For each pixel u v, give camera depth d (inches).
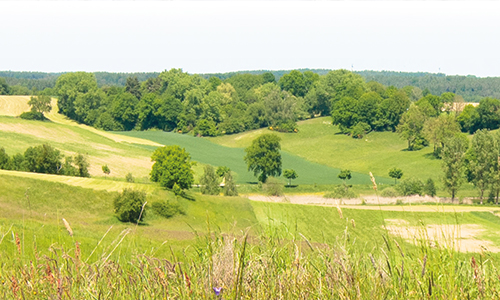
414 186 3078.2
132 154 4345.5
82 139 4739.2
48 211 1828.2
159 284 153.3
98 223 1814.7
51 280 152.0
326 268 165.8
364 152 5231.3
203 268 163.0
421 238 175.0
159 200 2048.5
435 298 155.5
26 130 4616.1
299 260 167.3
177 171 2321.6
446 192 3171.8
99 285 155.2
